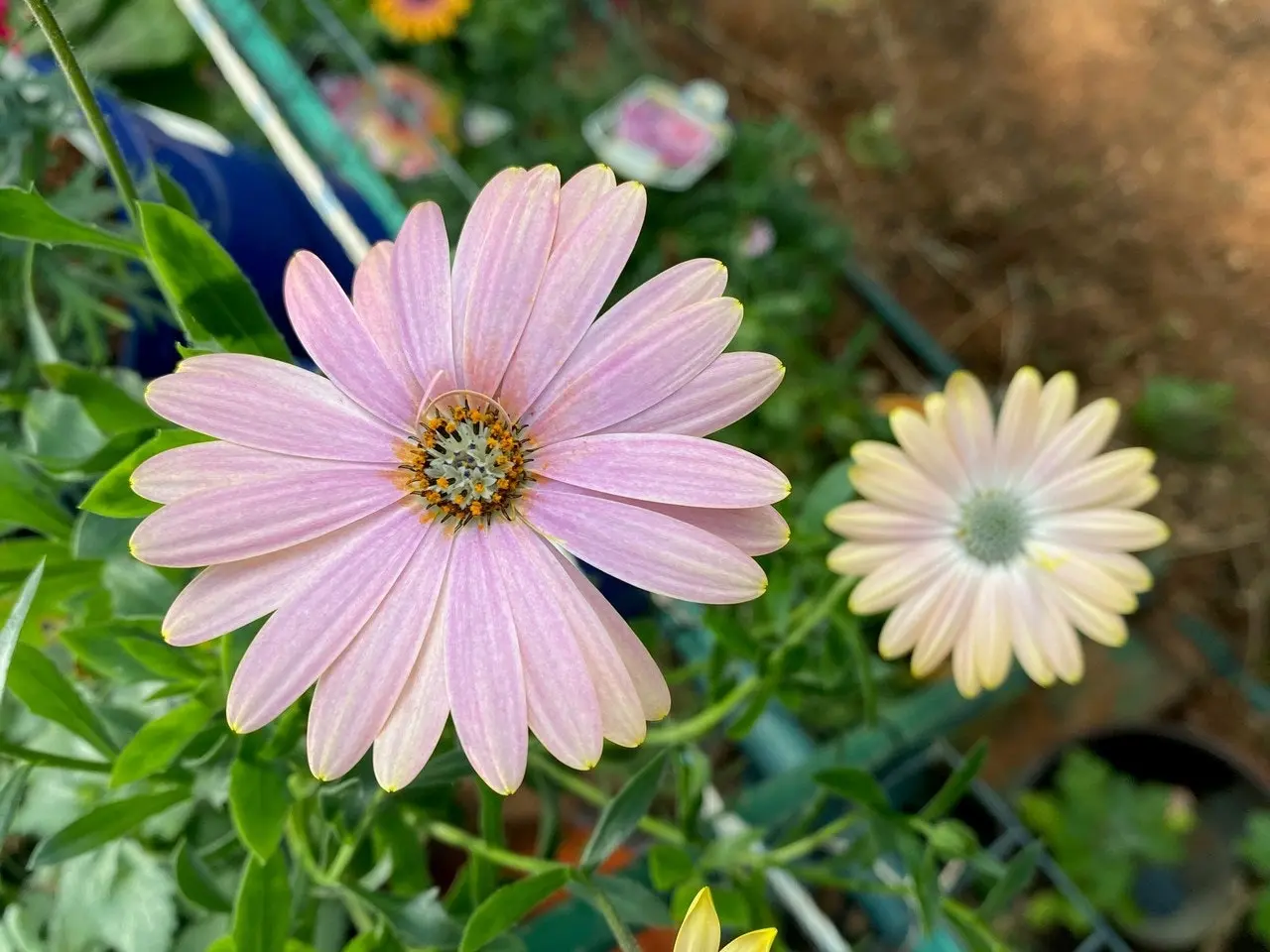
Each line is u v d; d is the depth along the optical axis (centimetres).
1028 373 17
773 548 10
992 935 15
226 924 15
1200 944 29
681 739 16
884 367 43
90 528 12
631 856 20
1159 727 31
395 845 14
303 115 27
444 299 10
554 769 16
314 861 13
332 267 25
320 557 10
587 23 48
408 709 10
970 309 47
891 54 51
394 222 26
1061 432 17
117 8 25
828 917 25
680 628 23
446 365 10
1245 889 29
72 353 19
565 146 39
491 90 40
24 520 14
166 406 9
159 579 13
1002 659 16
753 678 16
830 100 51
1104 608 16
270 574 10
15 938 16
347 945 12
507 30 40
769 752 22
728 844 15
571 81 43
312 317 10
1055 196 49
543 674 10
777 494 10
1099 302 47
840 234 41
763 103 50
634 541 10
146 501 10
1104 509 17
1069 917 28
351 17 39
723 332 10
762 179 40
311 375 10
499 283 10
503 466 10
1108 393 45
